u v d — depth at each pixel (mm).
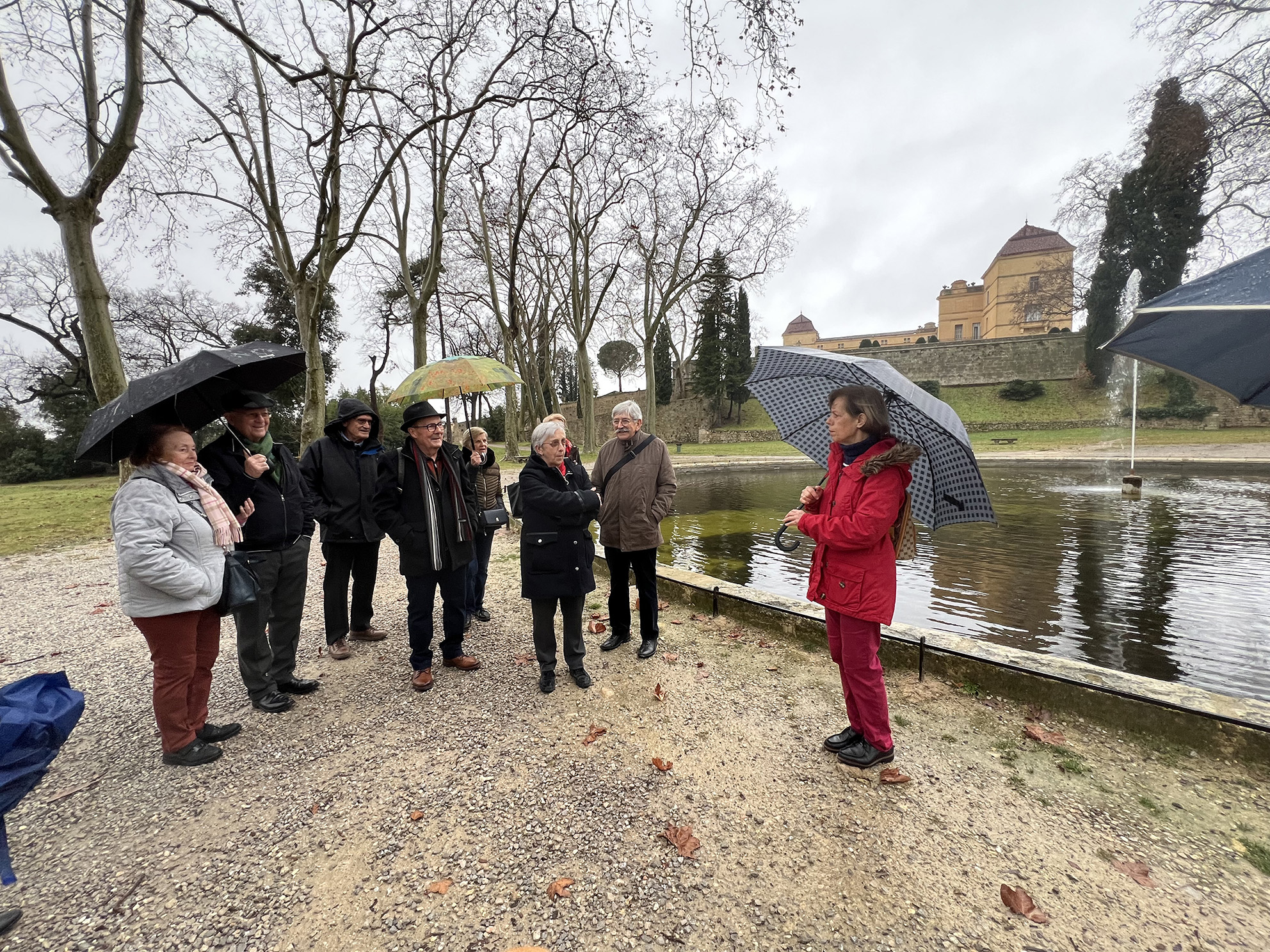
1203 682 3658
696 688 3232
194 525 2441
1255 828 2021
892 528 2334
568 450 3473
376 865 1939
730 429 37781
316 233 11953
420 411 3199
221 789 2404
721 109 8234
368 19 9578
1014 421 30391
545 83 10984
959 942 1604
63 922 1738
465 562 3414
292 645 3227
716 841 2025
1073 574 6156
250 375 3014
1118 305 29344
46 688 1780
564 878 1854
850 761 2455
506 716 2959
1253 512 9414
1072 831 2037
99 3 8469
